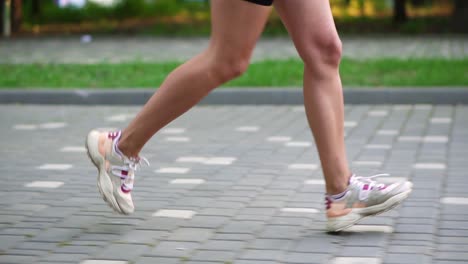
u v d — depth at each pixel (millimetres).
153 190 6281
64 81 13125
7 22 28344
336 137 4871
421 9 38406
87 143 5031
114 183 5059
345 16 34281
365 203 4895
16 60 18219
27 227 5176
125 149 5016
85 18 34094
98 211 5598
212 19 4703
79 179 6727
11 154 7941
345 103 11227
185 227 5148
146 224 5230
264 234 4969
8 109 11406
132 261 4449
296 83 12109
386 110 10625
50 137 9008
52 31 29688
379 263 4367
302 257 4492
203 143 8492
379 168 7066
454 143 8203
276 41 24172
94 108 11500
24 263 4430
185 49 21125
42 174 6945
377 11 38594
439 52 18844
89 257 4527
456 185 6293
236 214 5484
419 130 9031
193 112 10773
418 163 7234
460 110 10477
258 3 4598
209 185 6449
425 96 11047
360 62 14516
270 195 6066
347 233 4969
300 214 5469
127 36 27094
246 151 7996
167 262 4422
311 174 6852
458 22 26578
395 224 5160
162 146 8344
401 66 13742
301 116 10328
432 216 5344
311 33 4730
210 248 4680
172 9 36656
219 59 4699
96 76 13688
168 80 4844
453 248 4633
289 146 8250
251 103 11375
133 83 12703
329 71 4816
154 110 4898
